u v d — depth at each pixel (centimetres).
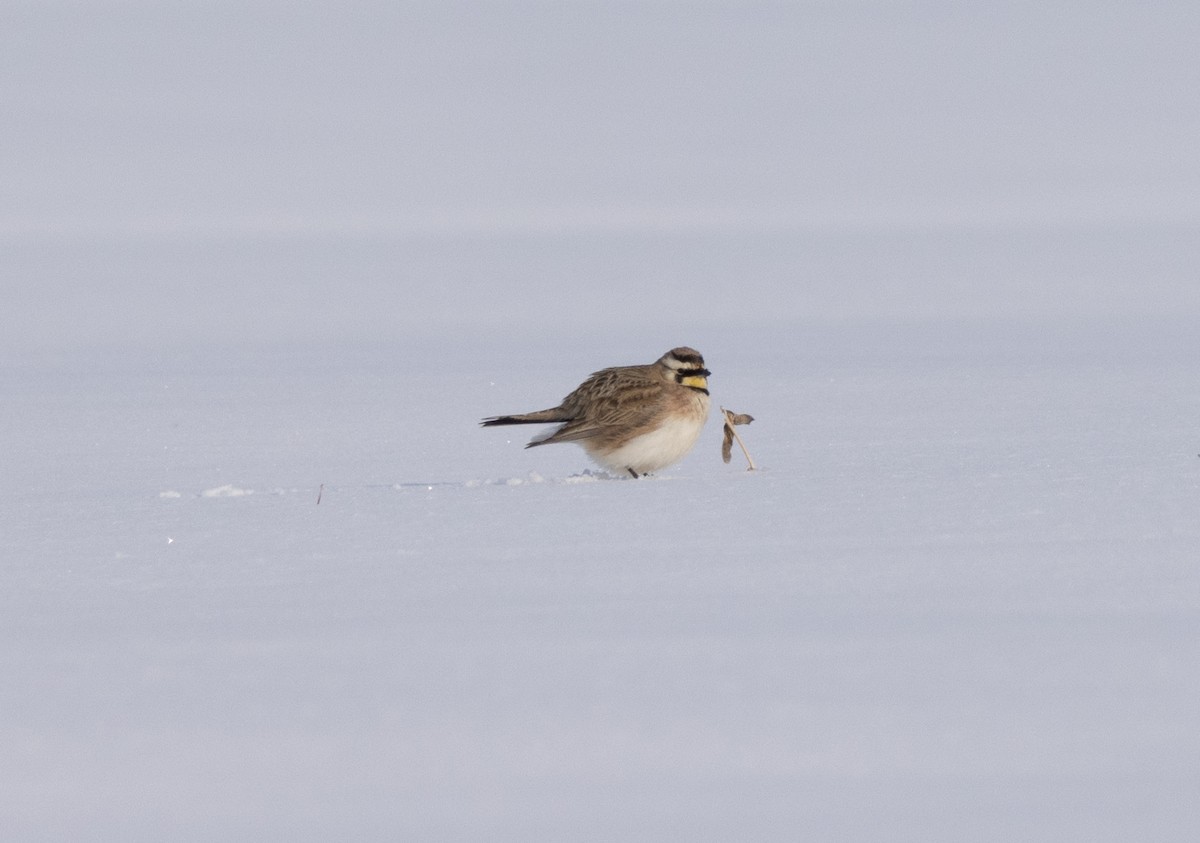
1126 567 1112
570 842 696
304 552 1271
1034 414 2478
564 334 4497
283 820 723
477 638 970
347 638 980
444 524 1375
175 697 878
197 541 1344
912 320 4588
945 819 706
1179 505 1361
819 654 919
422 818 722
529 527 1344
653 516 1377
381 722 831
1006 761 762
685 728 812
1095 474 1577
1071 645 922
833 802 726
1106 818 701
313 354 3981
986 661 898
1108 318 4462
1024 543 1205
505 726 821
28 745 814
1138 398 2662
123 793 754
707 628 977
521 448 2314
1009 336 4044
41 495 1845
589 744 796
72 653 968
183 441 2466
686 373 1791
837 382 3102
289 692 880
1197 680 855
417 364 3719
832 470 1695
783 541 1242
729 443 1802
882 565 1141
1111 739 782
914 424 2405
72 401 3042
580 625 994
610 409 1759
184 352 4056
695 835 699
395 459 2222
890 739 791
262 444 2419
